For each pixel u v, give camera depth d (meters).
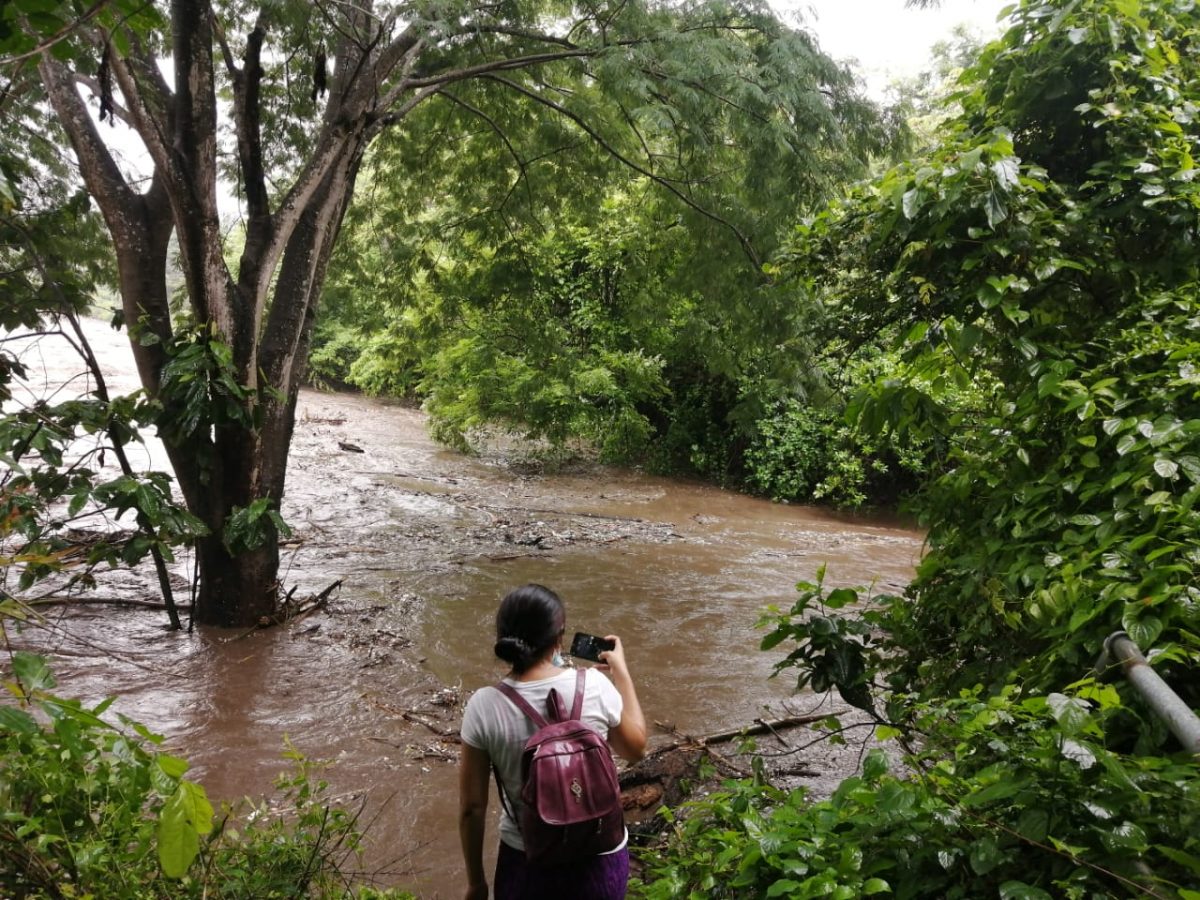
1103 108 3.93
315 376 25.98
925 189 3.83
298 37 8.89
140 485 6.17
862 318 4.52
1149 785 2.13
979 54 4.71
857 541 12.89
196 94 6.30
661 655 7.42
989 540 3.65
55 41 2.45
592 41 8.30
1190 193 3.69
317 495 13.06
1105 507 3.40
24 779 2.61
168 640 7.07
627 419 16.50
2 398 6.18
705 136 8.73
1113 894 1.99
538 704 2.70
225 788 4.82
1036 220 3.80
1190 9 4.39
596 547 11.38
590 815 2.45
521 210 11.86
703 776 4.81
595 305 16.34
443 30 6.69
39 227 7.10
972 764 2.55
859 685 3.67
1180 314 3.76
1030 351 3.70
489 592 9.00
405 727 5.83
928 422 4.08
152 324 7.10
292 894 3.12
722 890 2.74
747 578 10.21
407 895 3.50
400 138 11.52
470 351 16.06
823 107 8.13
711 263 10.12
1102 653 2.58
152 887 2.88
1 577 3.92
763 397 15.30
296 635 7.43
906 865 2.33
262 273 7.17
